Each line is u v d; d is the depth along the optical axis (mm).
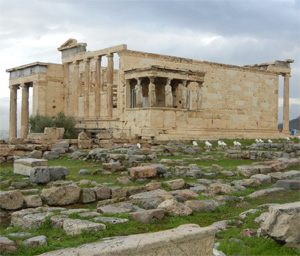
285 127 67562
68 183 16750
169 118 44281
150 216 11891
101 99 51906
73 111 55125
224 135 52469
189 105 51062
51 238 10117
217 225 11883
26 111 57562
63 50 56844
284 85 68125
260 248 9219
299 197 16156
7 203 13289
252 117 61844
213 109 56188
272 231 9344
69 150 32938
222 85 57438
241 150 36625
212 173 21719
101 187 15539
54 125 47688
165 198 14328
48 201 14047
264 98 63906
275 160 26719
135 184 18812
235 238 10305
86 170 22234
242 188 17891
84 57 53094
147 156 26109
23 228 11312
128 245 7016
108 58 49625
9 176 20203
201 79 48562
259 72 63094
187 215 12938
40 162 20359
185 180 20250
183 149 34469
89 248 7008
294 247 9047
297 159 26531
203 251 7707
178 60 51906
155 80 49562
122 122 46844
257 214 12680
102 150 29047
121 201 14672
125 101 46594
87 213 12211
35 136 37875
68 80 56438
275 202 15367
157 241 7180
